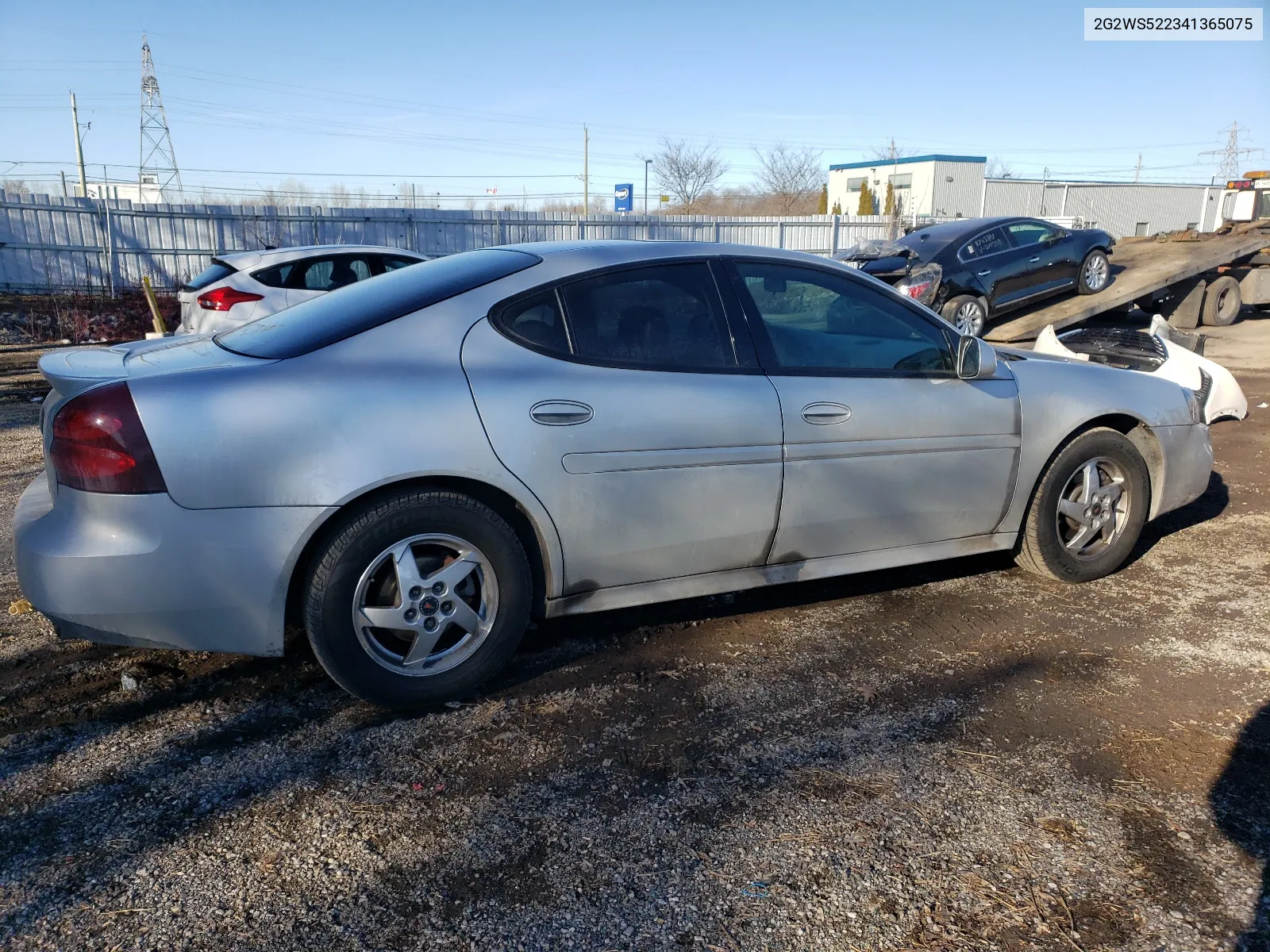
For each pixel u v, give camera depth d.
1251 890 2.16
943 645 3.50
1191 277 14.44
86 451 2.58
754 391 3.27
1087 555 4.13
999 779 2.61
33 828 2.37
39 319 16.00
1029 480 3.89
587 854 2.29
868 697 3.08
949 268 12.37
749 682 3.19
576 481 2.99
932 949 1.98
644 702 3.05
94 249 18.39
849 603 3.92
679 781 2.60
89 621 2.64
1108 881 2.19
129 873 2.21
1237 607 3.89
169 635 2.68
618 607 3.22
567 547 3.04
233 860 2.26
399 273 3.36
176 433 2.57
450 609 2.91
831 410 3.39
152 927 2.04
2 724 2.89
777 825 2.40
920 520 3.67
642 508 3.11
